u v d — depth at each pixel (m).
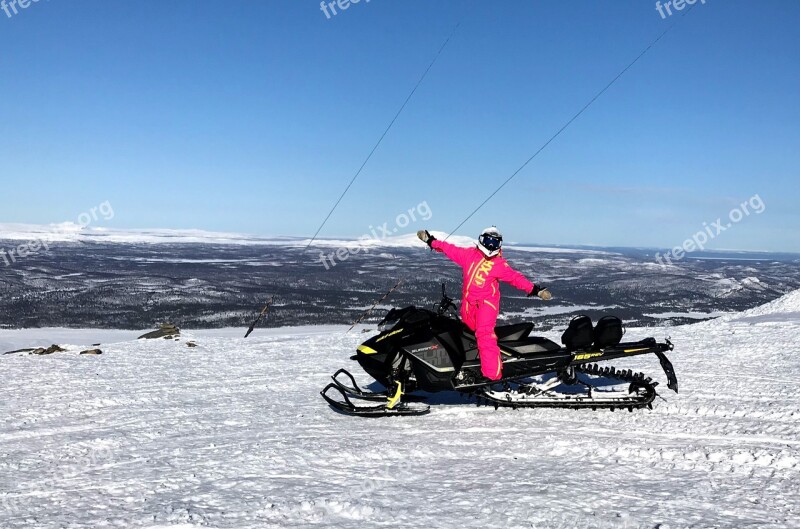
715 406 5.06
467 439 4.21
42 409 5.39
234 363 8.20
